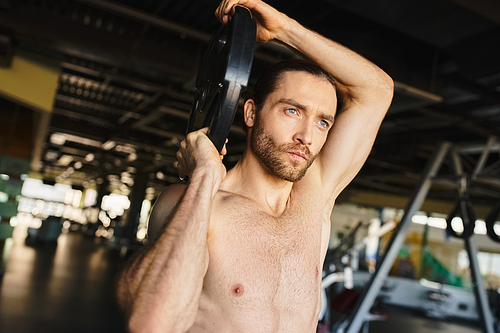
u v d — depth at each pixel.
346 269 5.88
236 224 0.78
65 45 4.60
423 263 13.69
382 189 13.45
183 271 0.63
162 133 9.66
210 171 0.72
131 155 14.34
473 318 11.62
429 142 7.89
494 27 3.17
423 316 10.66
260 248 0.78
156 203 0.81
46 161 22.25
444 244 13.55
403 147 8.16
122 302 0.63
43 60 5.29
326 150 1.04
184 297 0.62
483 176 4.56
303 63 0.84
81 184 34.81
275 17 0.85
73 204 34.31
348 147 1.02
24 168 7.11
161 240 0.65
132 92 7.14
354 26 4.11
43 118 6.46
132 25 4.77
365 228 14.98
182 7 3.98
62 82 7.38
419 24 3.31
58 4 4.48
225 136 0.75
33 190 32.69
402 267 13.82
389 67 4.23
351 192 13.85
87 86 7.37
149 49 4.84
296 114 0.81
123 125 10.12
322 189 1.02
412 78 4.37
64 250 11.25
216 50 0.81
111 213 21.92
